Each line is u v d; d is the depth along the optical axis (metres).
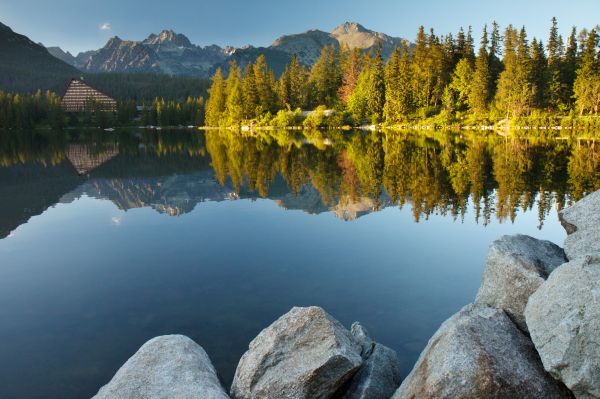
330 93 97.50
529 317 4.78
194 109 121.06
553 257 6.00
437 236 13.03
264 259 11.08
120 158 37.06
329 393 5.23
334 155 35.69
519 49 68.88
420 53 79.81
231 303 8.47
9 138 73.38
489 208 16.52
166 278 9.90
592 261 4.57
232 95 90.88
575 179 22.02
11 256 11.70
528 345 4.81
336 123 80.94
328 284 9.34
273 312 8.05
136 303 8.60
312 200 18.70
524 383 4.31
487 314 5.18
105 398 4.76
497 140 46.03
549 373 4.42
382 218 15.30
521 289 5.32
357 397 5.29
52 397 5.85
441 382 4.35
